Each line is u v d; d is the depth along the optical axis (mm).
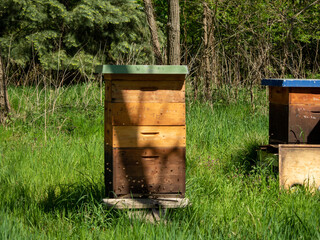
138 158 4258
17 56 14992
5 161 6188
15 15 15219
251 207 4414
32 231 3900
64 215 4211
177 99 4238
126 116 4199
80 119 9344
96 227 3846
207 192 4906
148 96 4211
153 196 4305
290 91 5488
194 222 3908
